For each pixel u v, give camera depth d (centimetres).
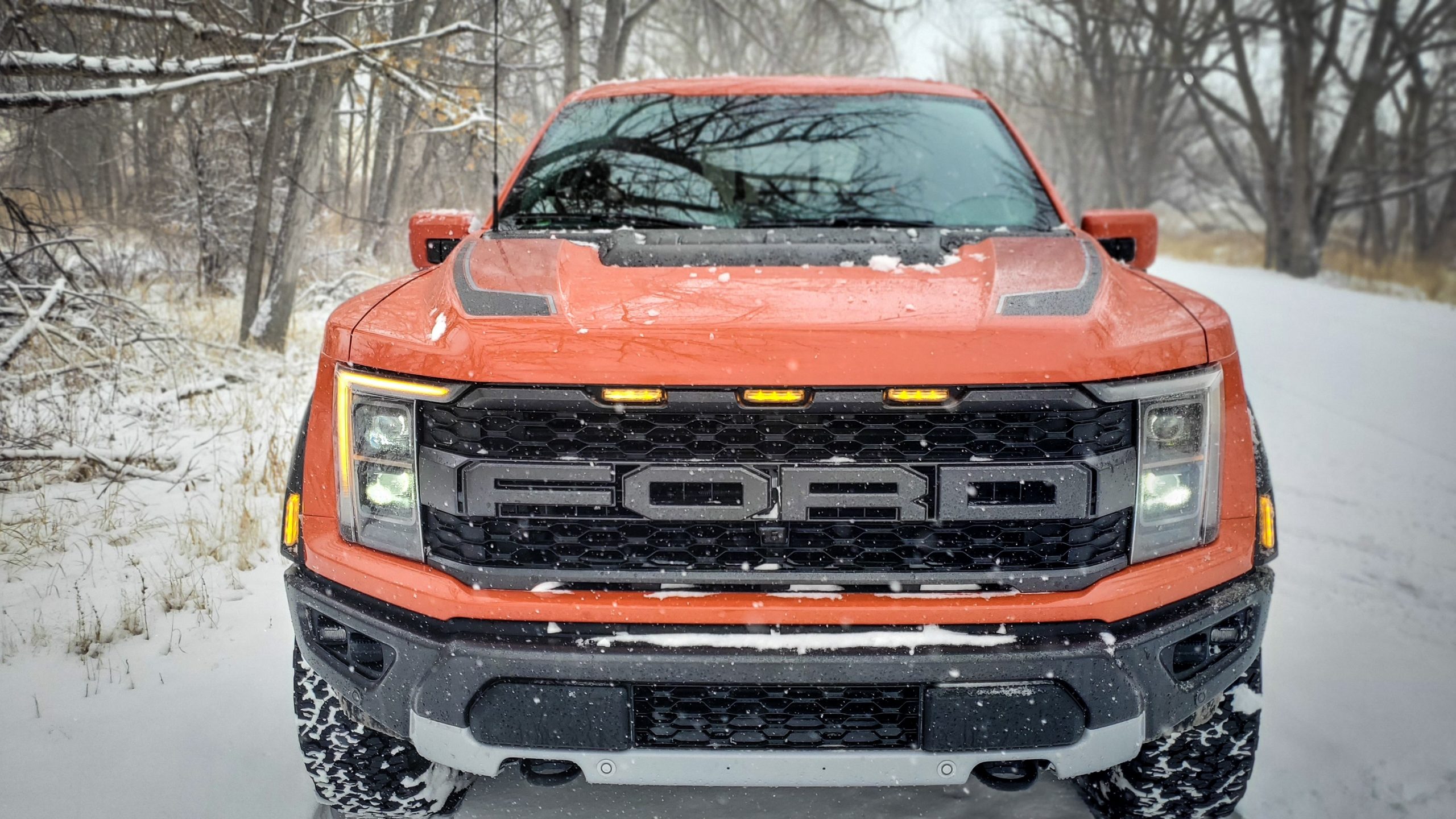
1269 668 370
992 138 360
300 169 1073
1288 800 284
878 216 323
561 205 332
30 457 546
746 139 353
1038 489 213
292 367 969
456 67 1432
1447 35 2997
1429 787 289
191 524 493
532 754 220
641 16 1973
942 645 211
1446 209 2959
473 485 216
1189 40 3344
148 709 336
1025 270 248
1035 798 279
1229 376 233
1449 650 386
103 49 858
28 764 302
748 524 215
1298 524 541
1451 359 1100
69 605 421
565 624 216
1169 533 223
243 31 883
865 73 2741
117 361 730
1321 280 2616
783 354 210
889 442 212
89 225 1059
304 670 251
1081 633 215
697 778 219
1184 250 4078
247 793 287
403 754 253
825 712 217
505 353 214
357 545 231
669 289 238
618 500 213
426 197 2072
